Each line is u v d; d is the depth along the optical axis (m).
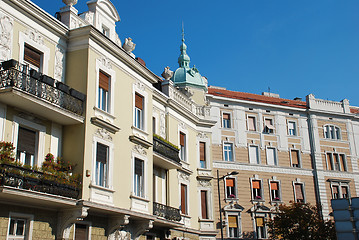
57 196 16.36
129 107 22.17
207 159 32.56
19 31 17.41
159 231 25.59
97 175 19.11
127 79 22.39
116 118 20.92
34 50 18.17
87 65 19.36
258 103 42.69
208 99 40.91
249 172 40.50
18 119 16.70
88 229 18.92
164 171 27.36
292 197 41.66
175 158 26.61
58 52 19.42
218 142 40.12
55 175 16.64
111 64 21.16
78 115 18.42
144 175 22.64
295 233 35.78
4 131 16.03
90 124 18.91
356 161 45.72
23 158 16.84
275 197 41.00
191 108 32.44
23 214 16.14
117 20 23.27
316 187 43.00
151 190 23.06
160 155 24.78
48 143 18.02
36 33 18.27
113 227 20.08
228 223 38.06
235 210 38.50
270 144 42.31
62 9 20.38
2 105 16.12
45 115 17.62
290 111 44.47
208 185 32.03
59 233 17.45
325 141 44.94
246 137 41.50
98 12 21.89
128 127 21.83
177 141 29.22
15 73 15.64
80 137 18.52
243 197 39.41
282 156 42.53
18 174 14.95
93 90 19.50
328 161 44.62
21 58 17.31
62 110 17.45
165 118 28.39
